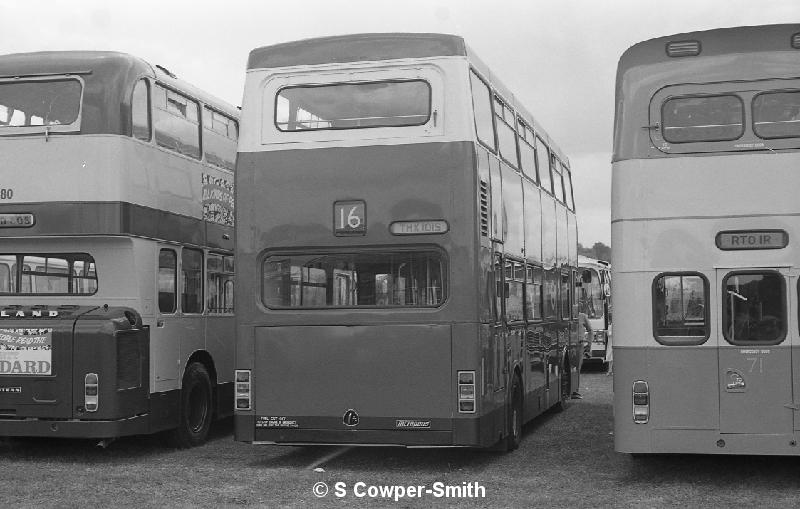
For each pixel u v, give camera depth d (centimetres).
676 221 1020
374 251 1111
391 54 1120
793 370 995
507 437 1254
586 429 1547
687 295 1016
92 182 1189
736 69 1020
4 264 1259
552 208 1689
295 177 1127
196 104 1429
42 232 1191
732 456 1255
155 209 1273
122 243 1213
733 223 1009
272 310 1131
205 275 1434
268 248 1130
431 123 1104
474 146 1100
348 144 1119
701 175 1017
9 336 1192
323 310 1120
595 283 3050
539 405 1501
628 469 1156
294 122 1136
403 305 1105
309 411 1120
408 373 1098
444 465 1189
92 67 1209
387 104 1117
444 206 1094
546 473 1130
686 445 1009
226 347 1495
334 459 1238
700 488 1030
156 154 1283
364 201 1110
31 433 1184
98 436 1171
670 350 1014
